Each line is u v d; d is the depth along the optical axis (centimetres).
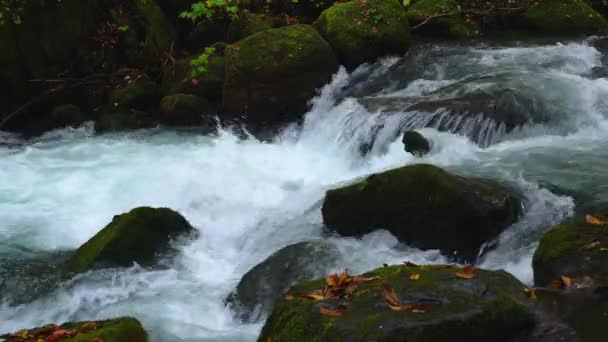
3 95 1073
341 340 365
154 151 927
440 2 1212
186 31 1262
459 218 564
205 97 1059
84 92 1118
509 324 388
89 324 449
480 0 1271
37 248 678
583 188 635
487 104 827
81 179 841
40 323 559
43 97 1090
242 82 986
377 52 1064
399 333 365
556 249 478
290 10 1288
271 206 739
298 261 568
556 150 745
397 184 598
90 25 1159
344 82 1028
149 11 1211
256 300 542
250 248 657
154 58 1177
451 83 950
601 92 855
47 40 1096
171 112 1015
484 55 1072
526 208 603
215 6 1198
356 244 599
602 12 1299
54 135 1019
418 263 566
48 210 763
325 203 636
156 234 645
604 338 382
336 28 1061
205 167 859
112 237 620
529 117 816
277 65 973
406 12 1209
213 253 656
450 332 372
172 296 578
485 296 399
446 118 817
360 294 409
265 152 918
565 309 409
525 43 1135
